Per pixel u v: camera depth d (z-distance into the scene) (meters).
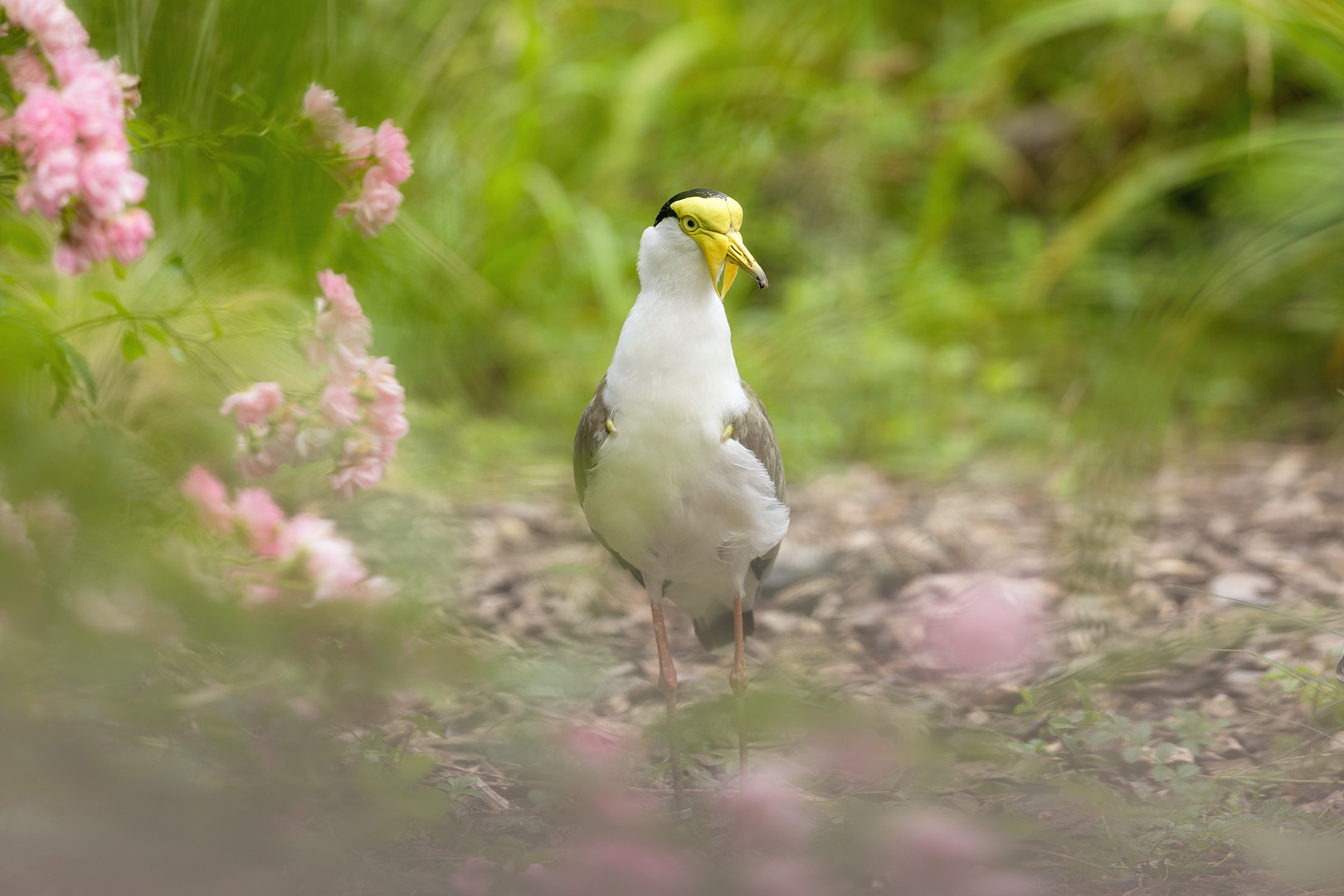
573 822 6.40
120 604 6.61
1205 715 7.74
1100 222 15.32
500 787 6.89
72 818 5.52
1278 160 14.02
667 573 7.14
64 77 5.88
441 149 15.45
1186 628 9.06
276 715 6.58
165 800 5.70
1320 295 15.09
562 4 17.64
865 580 10.56
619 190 17.11
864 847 5.96
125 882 5.24
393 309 14.06
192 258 10.62
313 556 7.05
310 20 10.37
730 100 17.45
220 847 5.50
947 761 7.12
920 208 17.97
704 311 6.56
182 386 10.62
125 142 5.93
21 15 5.92
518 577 10.83
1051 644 9.28
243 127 7.08
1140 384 12.28
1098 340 15.68
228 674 7.02
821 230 17.44
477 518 12.22
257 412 6.87
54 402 7.23
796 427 14.49
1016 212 18.66
